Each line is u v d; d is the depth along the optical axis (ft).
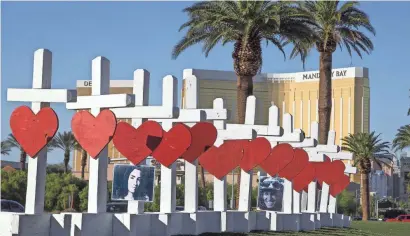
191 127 63.00
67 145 216.13
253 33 111.55
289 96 455.22
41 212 47.91
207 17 110.42
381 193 531.91
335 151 101.71
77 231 48.78
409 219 244.42
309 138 89.66
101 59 51.62
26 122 47.75
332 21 132.98
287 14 111.65
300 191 88.48
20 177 157.99
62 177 164.86
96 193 50.98
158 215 57.98
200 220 64.85
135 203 55.67
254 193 191.52
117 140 56.54
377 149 244.42
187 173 64.69
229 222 69.82
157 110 58.29
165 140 59.72
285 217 82.02
